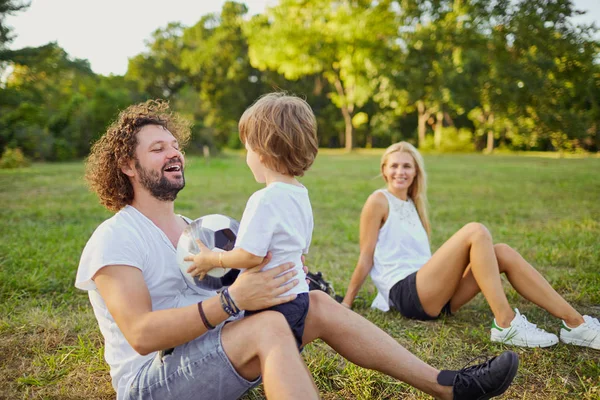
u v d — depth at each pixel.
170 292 2.05
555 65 20.14
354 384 2.49
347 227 6.58
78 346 2.91
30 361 2.77
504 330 2.92
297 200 1.99
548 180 13.37
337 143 54.53
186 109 35.50
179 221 2.29
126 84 43.81
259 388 2.51
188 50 52.12
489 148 38.66
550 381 2.53
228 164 20.36
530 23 20.86
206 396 1.83
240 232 1.92
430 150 38.97
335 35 34.91
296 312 1.96
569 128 20.77
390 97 32.69
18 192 9.89
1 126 20.94
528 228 6.47
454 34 26.83
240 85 49.84
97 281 1.89
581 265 4.57
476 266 2.98
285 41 35.47
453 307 3.32
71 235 5.68
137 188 2.13
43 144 21.19
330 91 50.94
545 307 2.98
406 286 3.29
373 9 33.16
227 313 1.81
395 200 3.60
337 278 4.39
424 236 3.59
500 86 21.69
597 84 19.92
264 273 1.87
